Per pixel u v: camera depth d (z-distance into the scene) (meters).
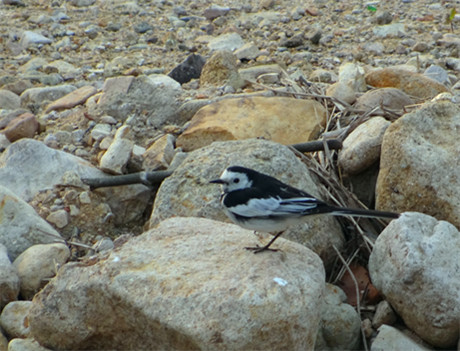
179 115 9.30
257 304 4.98
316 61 11.54
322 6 13.84
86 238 7.48
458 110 7.10
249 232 5.96
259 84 9.92
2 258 6.53
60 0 14.24
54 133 8.98
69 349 5.61
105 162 8.07
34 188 7.87
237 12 13.71
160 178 7.82
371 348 5.84
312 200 5.51
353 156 7.37
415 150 6.75
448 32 12.49
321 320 5.98
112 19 13.38
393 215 5.36
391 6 13.74
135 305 5.16
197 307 5.02
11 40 12.50
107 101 9.41
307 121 8.48
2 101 10.02
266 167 6.87
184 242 5.77
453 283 5.77
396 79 9.57
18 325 6.06
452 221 6.59
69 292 5.46
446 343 5.84
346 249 6.95
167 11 13.85
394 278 5.97
